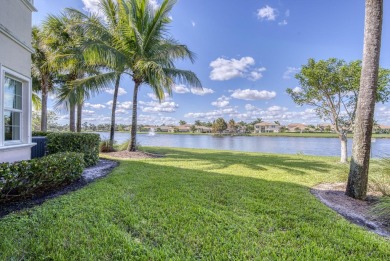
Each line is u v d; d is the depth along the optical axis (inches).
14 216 119.9
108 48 365.1
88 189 175.2
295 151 652.7
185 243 102.1
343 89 380.2
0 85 176.2
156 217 127.0
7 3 184.2
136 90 442.6
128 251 93.2
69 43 467.2
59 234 103.4
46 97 545.6
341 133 395.2
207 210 139.3
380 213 143.5
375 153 205.9
